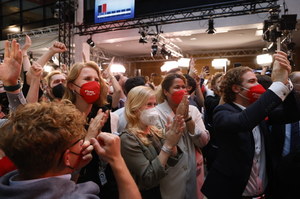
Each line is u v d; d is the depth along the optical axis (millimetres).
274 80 1122
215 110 1373
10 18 11445
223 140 1297
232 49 10586
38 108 620
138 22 7047
